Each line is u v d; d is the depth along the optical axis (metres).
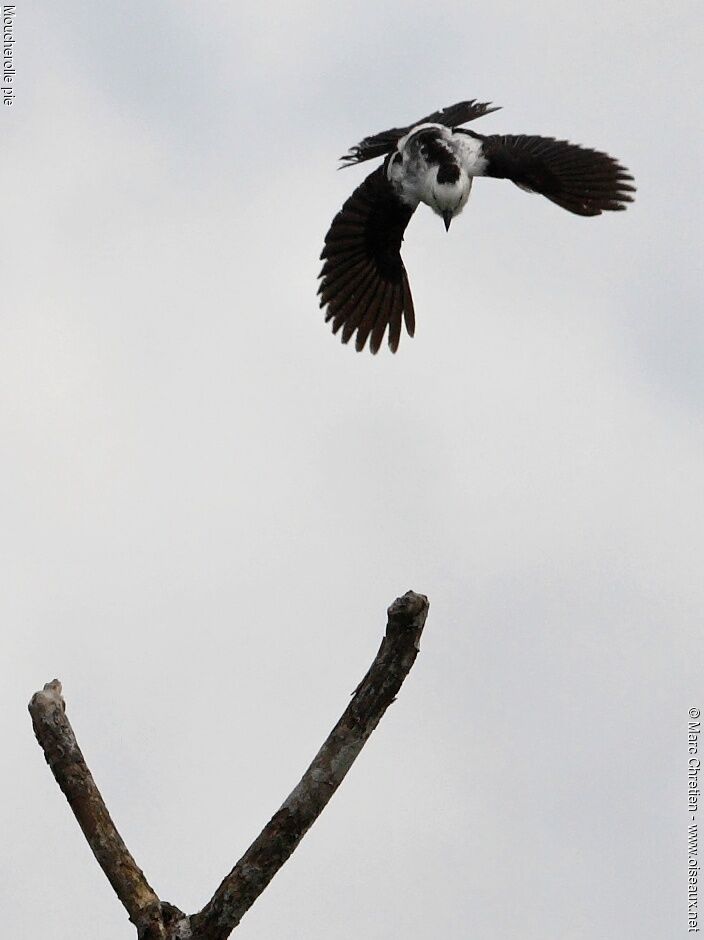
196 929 8.94
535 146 13.48
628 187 13.26
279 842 8.81
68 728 9.35
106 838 9.20
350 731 8.72
